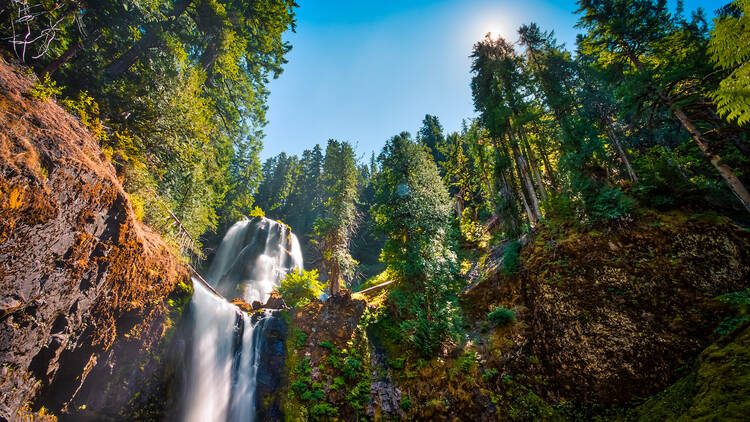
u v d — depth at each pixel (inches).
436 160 1733.5
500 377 394.6
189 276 464.1
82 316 292.8
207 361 434.6
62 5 446.6
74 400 304.5
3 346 222.4
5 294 222.2
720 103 158.7
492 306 514.9
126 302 341.4
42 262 250.4
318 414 398.3
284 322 531.8
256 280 1114.7
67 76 514.3
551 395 361.7
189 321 428.1
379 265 1473.9
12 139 244.7
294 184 2130.9
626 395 320.8
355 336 511.5
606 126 724.7
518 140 783.7
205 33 834.8
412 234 581.6
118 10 571.5
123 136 430.3
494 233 836.0
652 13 662.5
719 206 422.0
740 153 449.1
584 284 403.9
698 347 305.7
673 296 348.2
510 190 727.7
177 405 384.2
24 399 247.1
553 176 767.7
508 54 878.4
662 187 442.3
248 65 1020.5
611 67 722.2
